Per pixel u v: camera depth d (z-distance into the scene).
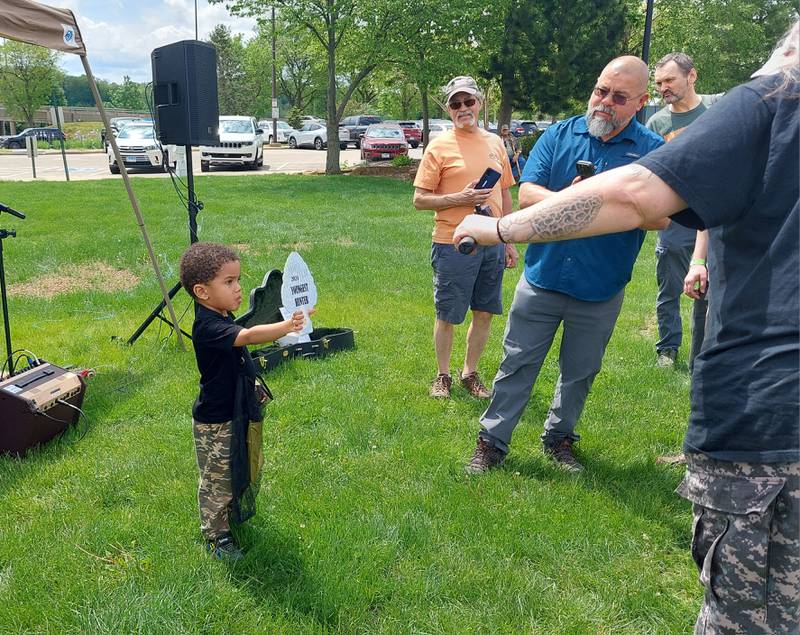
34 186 16.58
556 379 4.95
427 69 19.30
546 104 19.42
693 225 1.53
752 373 1.46
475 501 3.24
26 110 48.09
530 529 3.02
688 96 4.50
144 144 21.78
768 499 1.46
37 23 4.41
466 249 1.74
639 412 4.39
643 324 6.43
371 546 2.87
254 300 2.77
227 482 2.73
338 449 3.80
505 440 3.55
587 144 3.20
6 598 2.55
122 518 3.08
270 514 3.11
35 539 2.92
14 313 6.36
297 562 2.77
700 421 1.59
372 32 19.06
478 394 4.66
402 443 3.87
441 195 4.17
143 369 5.00
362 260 8.73
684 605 2.59
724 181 1.43
